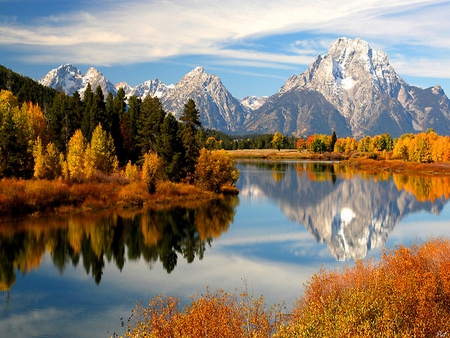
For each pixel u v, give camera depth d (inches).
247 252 1524.4
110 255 1453.0
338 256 1480.1
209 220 2071.9
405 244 1636.3
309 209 2498.8
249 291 1109.1
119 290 1114.1
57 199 2132.1
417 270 815.1
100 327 891.4
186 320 633.6
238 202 2679.6
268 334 670.5
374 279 804.0
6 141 2325.3
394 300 660.7
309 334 550.0
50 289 1118.4
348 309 623.8
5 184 2064.5
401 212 2400.3
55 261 1371.8
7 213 1911.9
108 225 1879.9
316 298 775.7
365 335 528.1
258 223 2055.9
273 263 1385.3
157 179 2694.4
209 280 1204.5
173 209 2311.8
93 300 1043.3
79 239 1640.0
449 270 810.2
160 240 1668.3
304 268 1332.4
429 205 2615.7
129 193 2404.0
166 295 1072.8
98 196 2313.0
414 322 610.5
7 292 1096.8
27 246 1528.1
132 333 698.8
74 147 2691.9
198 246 1600.6
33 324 906.7
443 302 740.0
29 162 2472.9
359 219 2201.0
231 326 637.9
